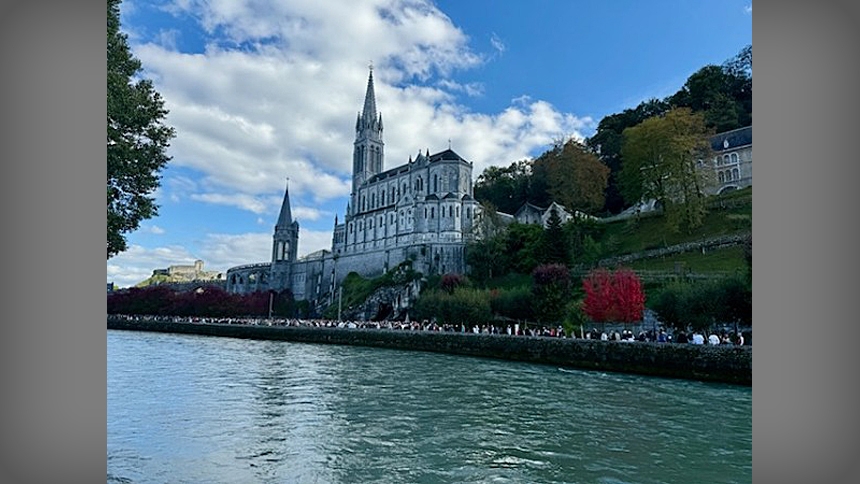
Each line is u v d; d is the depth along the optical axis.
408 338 45.72
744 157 81.50
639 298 40.88
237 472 11.70
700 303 34.09
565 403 20.02
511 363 34.97
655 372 27.88
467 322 53.53
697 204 70.25
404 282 91.25
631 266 65.00
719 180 83.62
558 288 48.31
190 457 12.81
